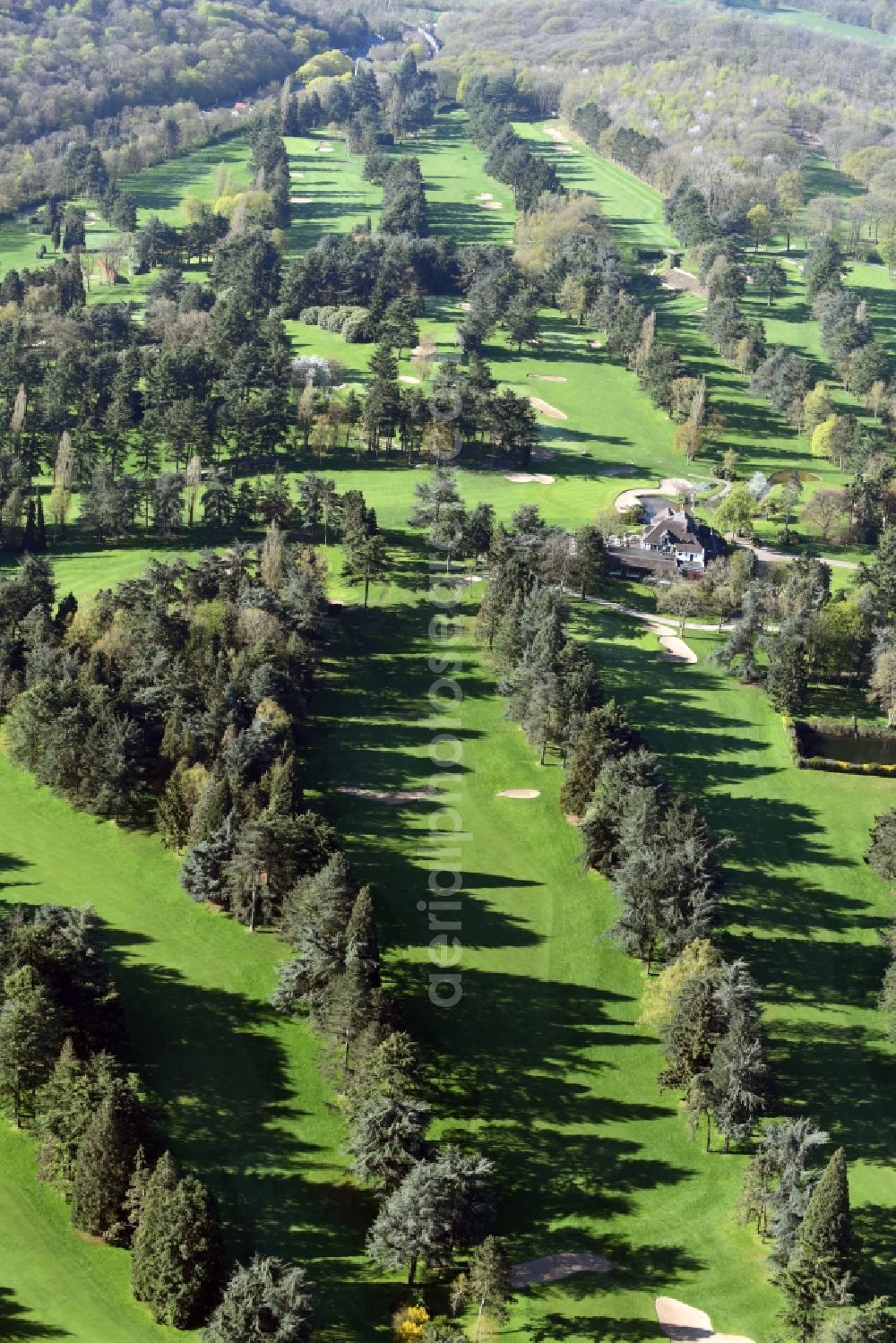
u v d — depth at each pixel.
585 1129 150.62
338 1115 148.75
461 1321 128.38
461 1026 162.38
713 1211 142.12
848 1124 154.00
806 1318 126.31
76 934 153.25
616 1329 128.62
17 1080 142.25
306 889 165.50
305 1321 119.31
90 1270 130.00
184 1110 147.62
